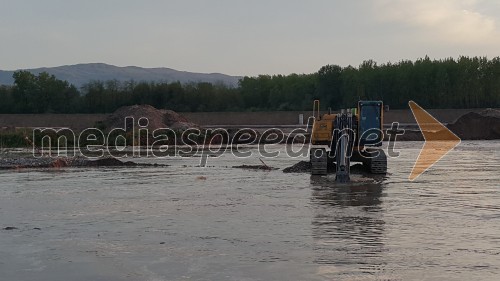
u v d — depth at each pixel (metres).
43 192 21.69
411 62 102.50
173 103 103.25
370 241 12.83
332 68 101.25
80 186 23.53
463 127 65.19
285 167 31.58
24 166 32.25
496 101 98.44
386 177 25.53
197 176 27.17
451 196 19.53
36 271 10.88
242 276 10.36
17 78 103.69
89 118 82.62
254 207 17.59
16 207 18.11
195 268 10.92
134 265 11.18
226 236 13.54
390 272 10.48
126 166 32.94
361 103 26.69
